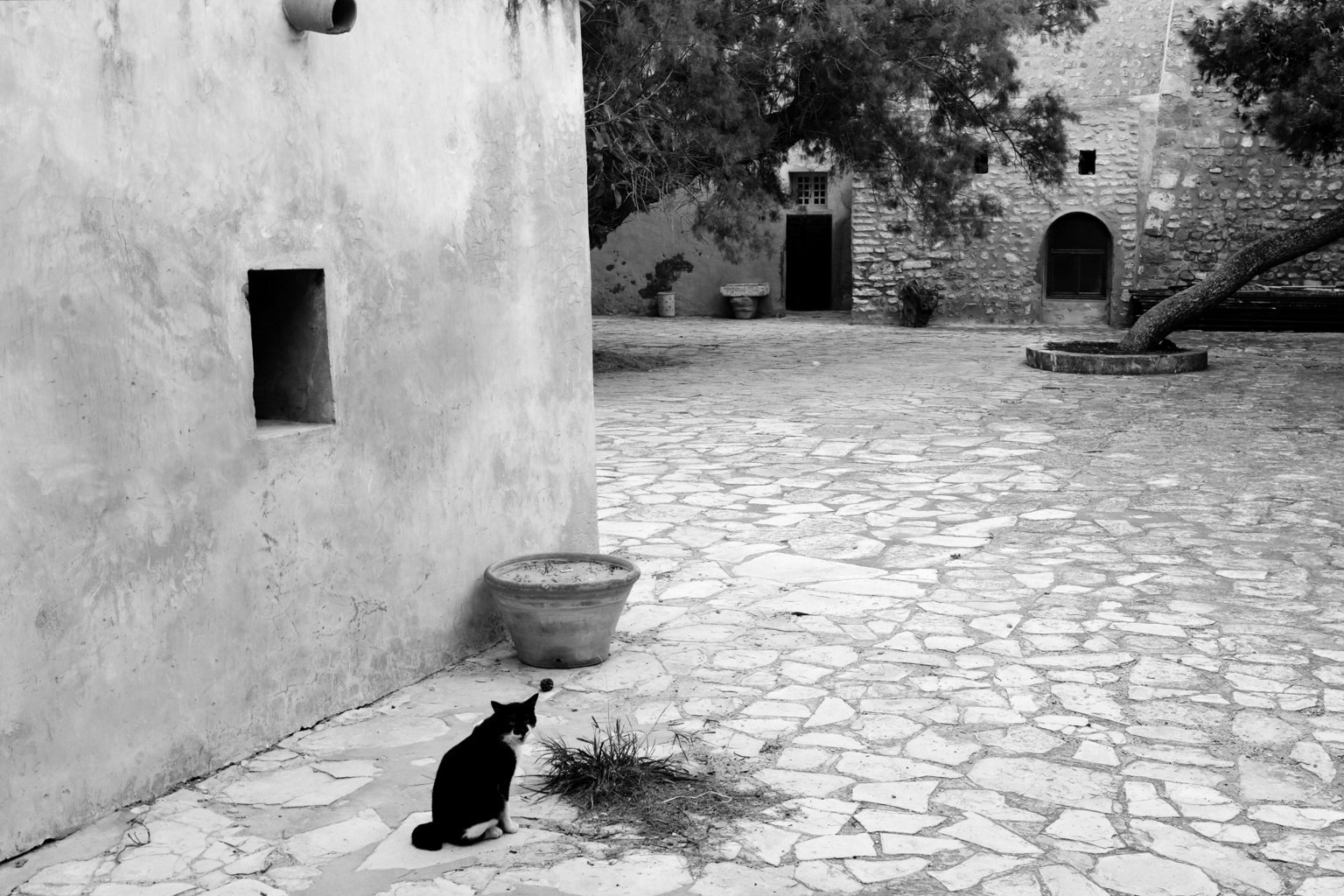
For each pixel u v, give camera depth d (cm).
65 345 402
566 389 661
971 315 2431
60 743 408
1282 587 705
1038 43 2358
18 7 384
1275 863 392
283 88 479
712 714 523
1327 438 1184
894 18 1656
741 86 1591
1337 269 2241
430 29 551
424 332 559
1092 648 605
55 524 402
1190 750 482
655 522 888
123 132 418
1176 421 1296
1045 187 2359
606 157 1506
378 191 528
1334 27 1634
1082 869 388
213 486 457
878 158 1812
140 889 378
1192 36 1748
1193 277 2314
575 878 385
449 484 580
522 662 589
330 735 500
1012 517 888
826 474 1048
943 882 381
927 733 500
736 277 2628
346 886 380
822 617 662
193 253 446
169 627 443
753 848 404
